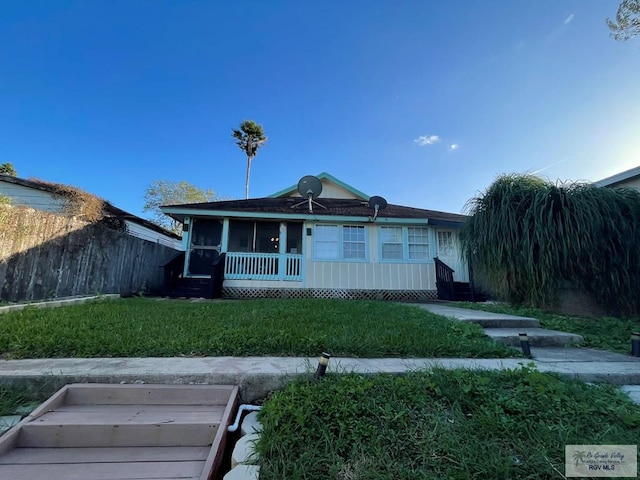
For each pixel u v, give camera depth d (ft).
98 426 6.20
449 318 15.19
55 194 29.63
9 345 9.20
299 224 33.32
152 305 17.52
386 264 31.35
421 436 5.76
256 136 90.38
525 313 16.99
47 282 19.26
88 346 9.35
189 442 6.29
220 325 12.36
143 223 41.47
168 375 7.75
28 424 6.10
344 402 6.50
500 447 5.51
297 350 9.84
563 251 17.28
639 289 16.78
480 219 20.94
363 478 4.91
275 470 5.05
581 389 7.48
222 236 30.66
